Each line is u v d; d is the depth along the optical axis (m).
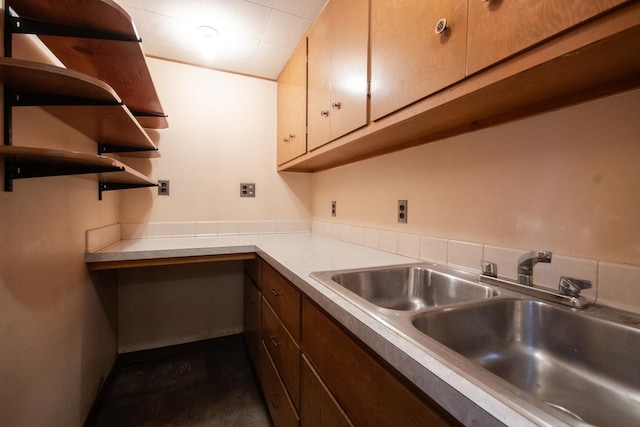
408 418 0.49
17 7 0.77
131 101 1.52
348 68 1.19
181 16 1.49
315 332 0.87
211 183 2.07
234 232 2.13
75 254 1.19
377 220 1.53
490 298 0.74
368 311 0.66
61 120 1.08
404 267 1.13
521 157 0.86
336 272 1.02
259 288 1.61
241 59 1.94
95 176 1.35
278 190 2.26
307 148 1.65
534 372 0.69
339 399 0.72
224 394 1.61
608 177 0.68
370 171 1.58
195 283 2.12
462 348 0.68
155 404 1.52
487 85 0.67
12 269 0.76
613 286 0.67
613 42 0.48
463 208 1.05
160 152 1.93
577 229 0.74
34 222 0.87
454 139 1.08
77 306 1.20
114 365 1.79
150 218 1.92
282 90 2.08
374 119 1.05
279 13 1.48
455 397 0.39
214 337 2.18
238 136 2.14
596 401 0.60
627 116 0.65
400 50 0.90
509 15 0.60
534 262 0.77
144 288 1.98
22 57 0.86
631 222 0.65
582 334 0.66
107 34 0.91
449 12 0.73
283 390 1.15
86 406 1.30
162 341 2.03
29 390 0.84
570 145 0.75
